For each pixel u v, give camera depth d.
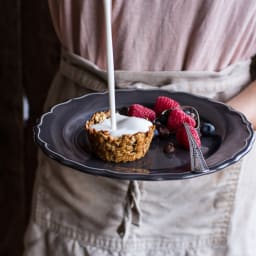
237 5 0.89
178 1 0.87
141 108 0.82
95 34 0.92
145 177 0.66
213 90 0.94
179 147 0.78
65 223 0.99
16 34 1.39
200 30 0.89
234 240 0.98
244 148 0.73
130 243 0.95
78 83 0.96
